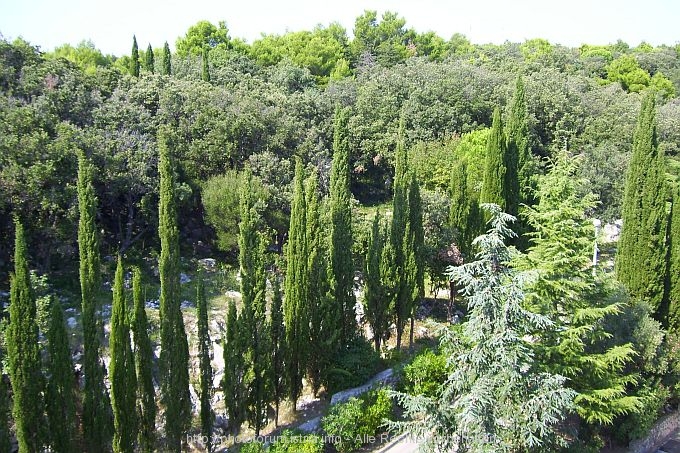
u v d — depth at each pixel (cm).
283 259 2853
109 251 3319
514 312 1429
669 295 2631
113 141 3150
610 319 2275
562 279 2095
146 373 1730
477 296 1440
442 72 5519
